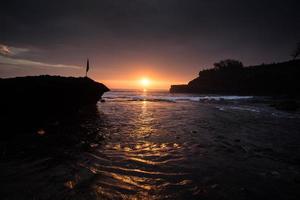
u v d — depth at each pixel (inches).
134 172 180.2
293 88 2026.3
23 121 381.1
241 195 144.0
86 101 677.3
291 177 176.7
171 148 261.6
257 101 1272.1
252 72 2689.5
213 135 345.1
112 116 564.4
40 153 223.6
